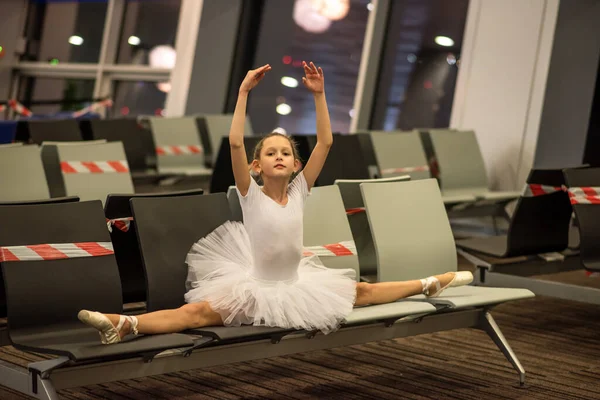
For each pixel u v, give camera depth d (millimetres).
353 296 3463
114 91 11289
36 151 4891
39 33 11820
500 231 7953
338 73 10039
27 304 3035
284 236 3396
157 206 3475
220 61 10188
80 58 11586
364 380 3854
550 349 4457
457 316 3891
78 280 3178
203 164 8102
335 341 3535
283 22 10289
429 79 9125
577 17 7504
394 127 9367
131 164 7367
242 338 3254
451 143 7406
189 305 3158
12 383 2941
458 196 6984
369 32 9367
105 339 2863
